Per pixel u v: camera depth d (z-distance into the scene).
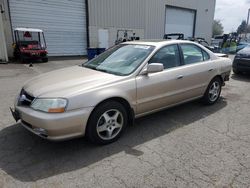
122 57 4.06
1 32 12.04
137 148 3.35
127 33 20.22
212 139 3.64
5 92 6.25
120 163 2.97
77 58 16.28
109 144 3.45
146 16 21.47
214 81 5.17
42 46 13.79
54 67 11.55
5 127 3.95
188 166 2.91
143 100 3.71
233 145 3.46
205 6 27.78
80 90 3.06
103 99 3.17
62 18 16.33
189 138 3.67
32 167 2.86
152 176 2.71
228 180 2.64
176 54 4.30
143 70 3.68
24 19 14.70
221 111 4.92
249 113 4.83
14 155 3.12
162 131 3.91
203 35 29.05
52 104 2.88
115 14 19.02
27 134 3.70
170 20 24.28
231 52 22.42
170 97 4.14
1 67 11.01
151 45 4.09
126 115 3.59
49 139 2.93
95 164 2.94
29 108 3.06
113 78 3.43
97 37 18.36
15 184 2.55
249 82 7.93
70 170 2.81
